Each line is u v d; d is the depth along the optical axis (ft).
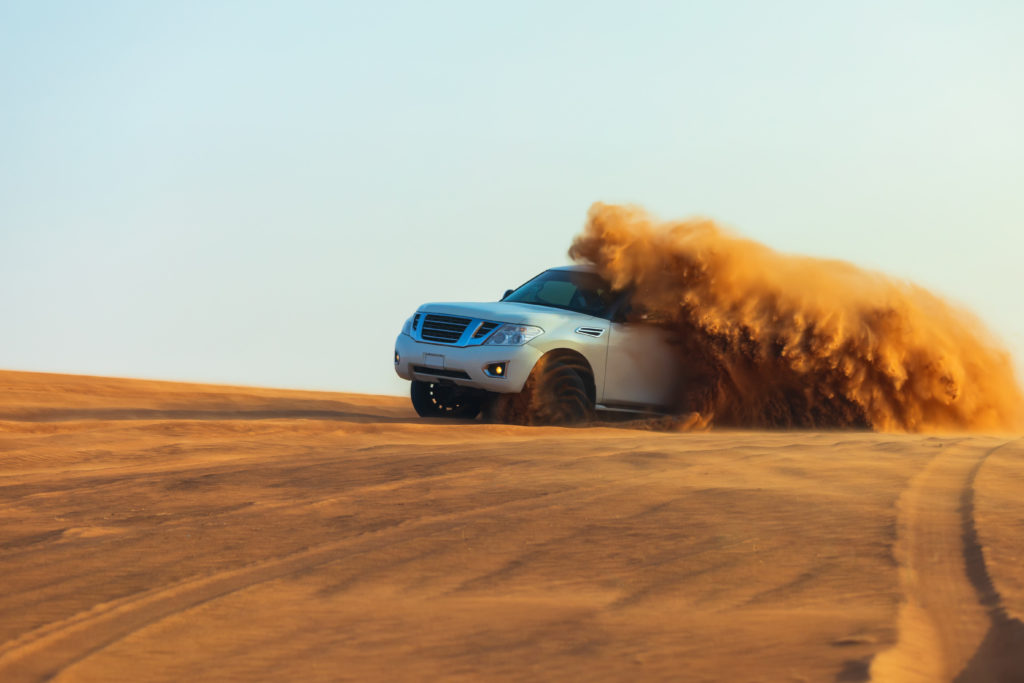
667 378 77.92
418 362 73.87
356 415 83.71
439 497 40.88
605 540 33.96
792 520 36.76
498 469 47.37
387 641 23.98
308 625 25.26
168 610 26.43
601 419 76.84
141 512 38.11
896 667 20.72
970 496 41.75
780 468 48.93
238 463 49.19
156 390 96.48
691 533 34.83
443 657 22.76
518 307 74.64
